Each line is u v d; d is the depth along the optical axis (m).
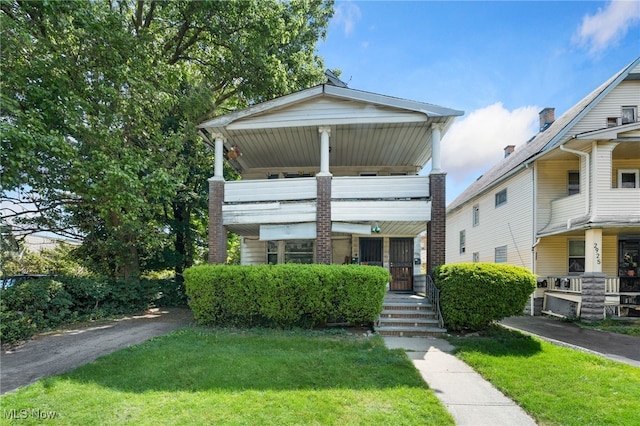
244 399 4.43
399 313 9.43
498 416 4.21
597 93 14.15
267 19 13.43
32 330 8.29
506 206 16.08
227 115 10.84
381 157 13.80
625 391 4.85
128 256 13.30
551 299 12.81
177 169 11.73
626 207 11.00
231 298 8.99
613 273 13.23
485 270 8.52
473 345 7.35
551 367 5.88
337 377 5.25
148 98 10.83
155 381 5.00
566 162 13.62
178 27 14.51
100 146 9.70
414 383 5.11
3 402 4.33
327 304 8.64
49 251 16.52
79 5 8.86
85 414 4.02
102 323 10.06
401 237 13.95
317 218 10.63
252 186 11.18
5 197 9.81
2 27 7.73
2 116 7.84
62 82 9.11
